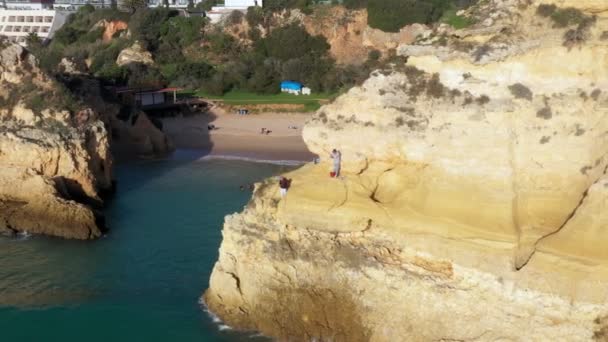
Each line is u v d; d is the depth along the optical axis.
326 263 26.62
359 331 26.05
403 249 25.58
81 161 46.75
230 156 66.81
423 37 28.53
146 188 54.44
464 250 24.20
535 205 25.33
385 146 27.59
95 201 47.34
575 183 25.09
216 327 28.64
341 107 28.61
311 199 27.22
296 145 70.69
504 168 25.59
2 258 38.06
